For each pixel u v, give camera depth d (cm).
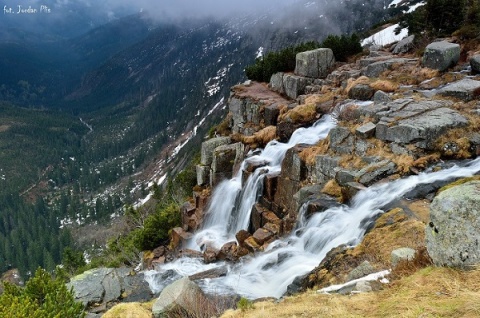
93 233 13638
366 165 1498
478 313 463
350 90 2220
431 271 617
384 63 2381
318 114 2291
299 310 697
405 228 991
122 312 1131
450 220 591
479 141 1373
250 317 758
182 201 2997
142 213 4228
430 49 2148
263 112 2755
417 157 1395
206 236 2241
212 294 1282
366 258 952
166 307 1070
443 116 1495
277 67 3288
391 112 1639
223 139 2786
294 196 1698
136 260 2631
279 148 2242
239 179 2419
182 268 1848
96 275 1772
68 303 1109
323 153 1753
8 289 1157
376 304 606
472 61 1953
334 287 821
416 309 523
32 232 14375
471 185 618
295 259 1327
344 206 1363
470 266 570
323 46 3341
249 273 1442
